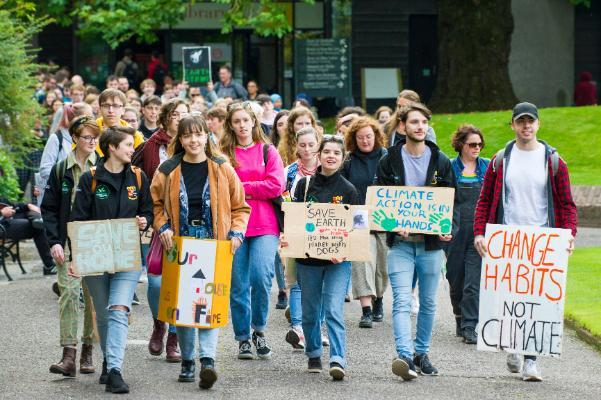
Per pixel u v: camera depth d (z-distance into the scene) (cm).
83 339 1152
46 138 2431
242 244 1204
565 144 3131
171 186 1091
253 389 1081
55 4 3394
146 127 1669
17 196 2167
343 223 1130
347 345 1309
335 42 3528
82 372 1155
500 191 1145
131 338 1342
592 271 1788
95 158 1161
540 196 1134
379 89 4284
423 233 1135
